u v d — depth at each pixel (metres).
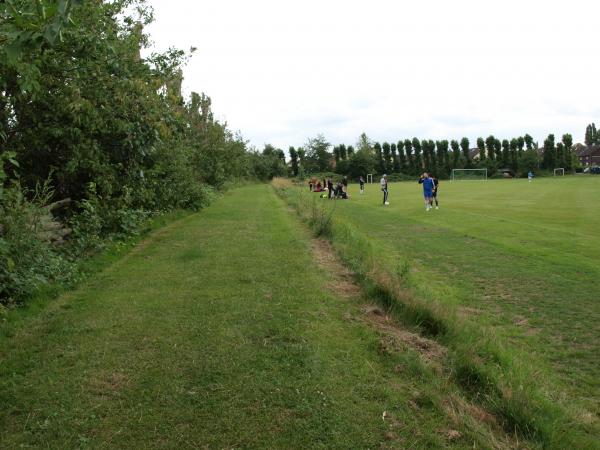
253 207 21.44
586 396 4.33
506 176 89.81
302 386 4.07
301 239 11.73
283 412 3.68
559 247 11.25
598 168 93.94
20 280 6.12
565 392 4.33
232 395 3.92
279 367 4.42
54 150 10.13
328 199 30.23
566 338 5.69
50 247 7.68
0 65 6.26
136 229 11.52
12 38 3.32
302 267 8.48
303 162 90.75
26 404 3.76
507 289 7.80
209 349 4.82
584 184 48.84
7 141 9.30
